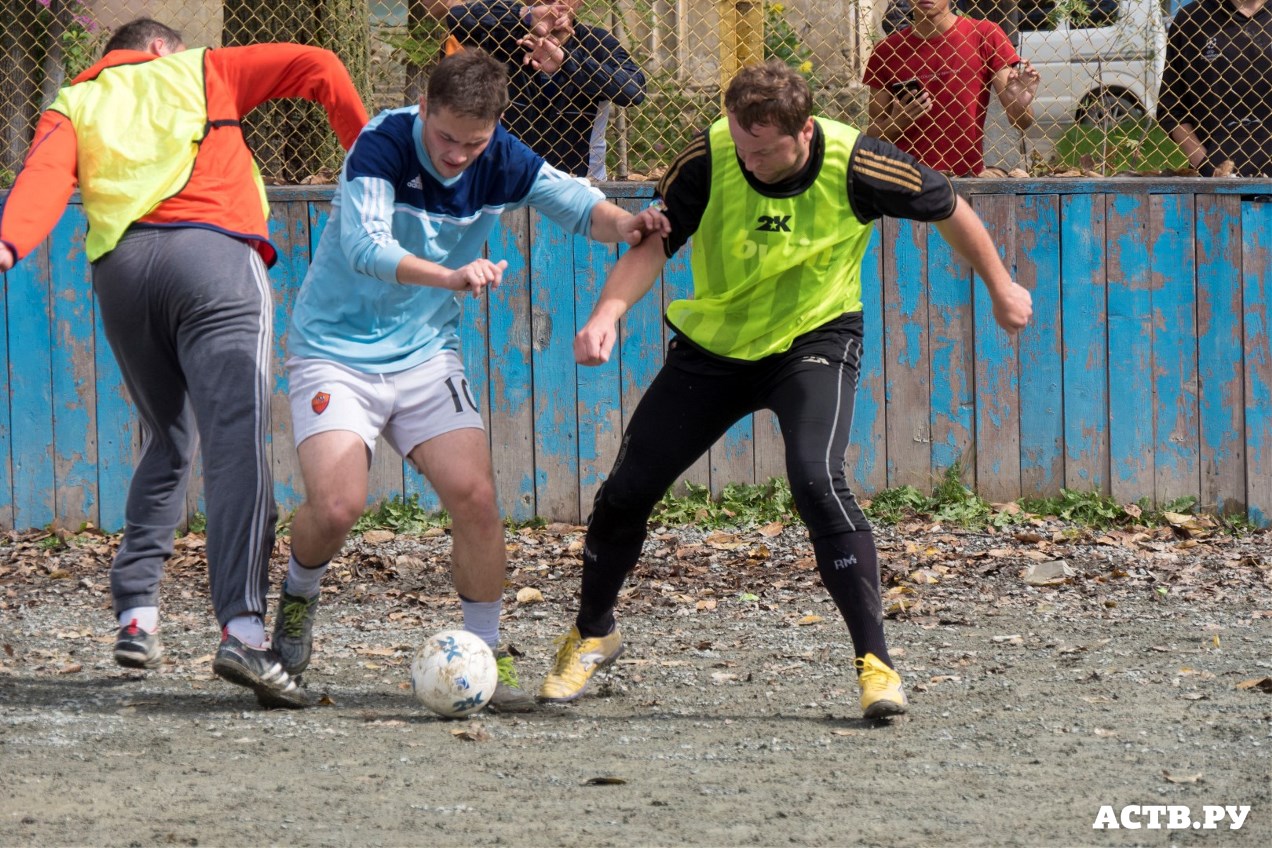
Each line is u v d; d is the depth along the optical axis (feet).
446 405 48.14
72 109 49.19
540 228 86.74
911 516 85.76
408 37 89.86
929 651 58.49
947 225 47.19
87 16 96.73
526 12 83.46
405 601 71.51
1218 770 39.50
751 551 79.92
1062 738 43.55
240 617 47.83
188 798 37.32
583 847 33.19
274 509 48.91
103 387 87.30
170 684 53.47
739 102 43.37
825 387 46.96
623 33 89.04
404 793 37.88
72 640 62.85
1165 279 85.46
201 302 47.91
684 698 50.90
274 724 46.24
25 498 87.76
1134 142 88.69
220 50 51.01
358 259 43.86
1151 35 87.97
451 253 48.24
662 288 86.79
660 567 77.25
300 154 91.25
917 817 35.47
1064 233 85.61
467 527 48.01
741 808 36.35
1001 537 81.92
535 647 61.52
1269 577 72.33
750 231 45.93
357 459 46.88
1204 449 85.92
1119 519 85.46
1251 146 86.12
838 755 42.01
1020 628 62.90
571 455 87.76
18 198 46.96
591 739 44.42
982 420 86.79
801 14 89.56
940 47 85.05
